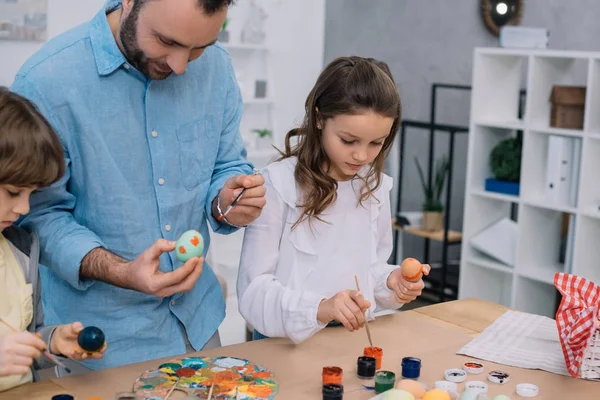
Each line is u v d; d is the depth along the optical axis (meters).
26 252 1.53
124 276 1.46
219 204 1.69
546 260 3.88
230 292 4.44
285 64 4.60
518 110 4.12
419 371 1.49
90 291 1.66
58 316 1.69
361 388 1.44
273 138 4.49
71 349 1.39
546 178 3.68
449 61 5.03
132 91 1.63
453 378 1.48
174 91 1.68
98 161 1.61
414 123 4.55
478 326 1.82
